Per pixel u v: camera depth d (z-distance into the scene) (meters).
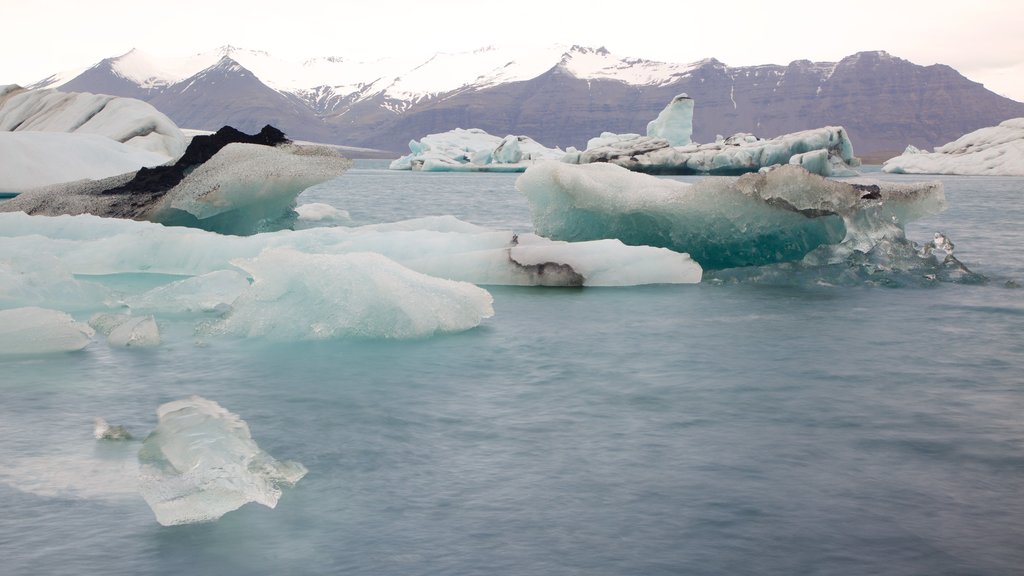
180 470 2.66
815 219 8.38
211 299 6.41
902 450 3.08
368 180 43.22
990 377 4.24
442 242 8.12
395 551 2.22
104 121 28.98
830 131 48.16
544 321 5.88
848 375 4.29
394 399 3.83
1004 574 2.10
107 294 6.48
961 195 26.25
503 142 64.38
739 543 2.27
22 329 4.93
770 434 3.28
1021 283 7.65
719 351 4.89
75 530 2.35
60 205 12.12
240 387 4.05
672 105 56.62
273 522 2.41
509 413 3.59
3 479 2.75
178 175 12.94
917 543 2.28
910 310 6.30
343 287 5.35
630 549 2.23
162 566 2.13
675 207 8.29
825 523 2.41
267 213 11.63
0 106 31.39
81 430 3.33
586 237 8.95
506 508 2.51
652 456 3.00
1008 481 2.76
